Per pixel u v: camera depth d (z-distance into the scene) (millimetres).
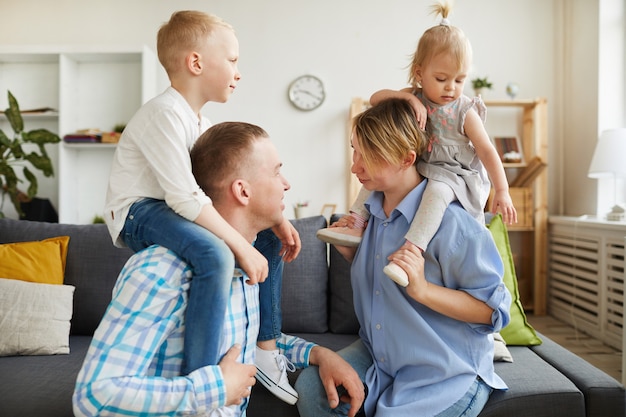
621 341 3252
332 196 4648
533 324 4020
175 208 1116
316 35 4637
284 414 1380
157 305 903
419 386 1233
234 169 1063
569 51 4465
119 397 827
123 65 4582
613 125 3984
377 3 4617
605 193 3963
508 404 1304
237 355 1021
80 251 1986
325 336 1895
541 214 4289
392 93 1488
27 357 1711
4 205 4562
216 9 4637
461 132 1461
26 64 4629
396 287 1265
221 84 1416
